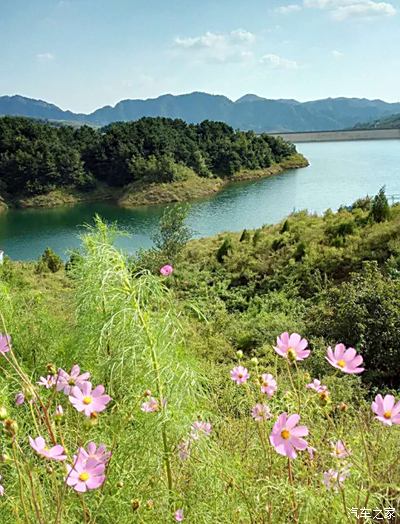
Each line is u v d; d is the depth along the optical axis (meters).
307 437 1.50
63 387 1.24
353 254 9.32
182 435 1.46
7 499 1.16
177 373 1.53
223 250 12.67
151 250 13.23
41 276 10.93
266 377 1.60
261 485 1.39
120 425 1.34
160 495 1.33
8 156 46.47
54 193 46.59
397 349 5.02
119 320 1.54
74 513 1.25
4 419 1.00
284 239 11.76
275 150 64.62
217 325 6.58
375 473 1.43
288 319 6.87
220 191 47.28
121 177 48.69
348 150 87.75
